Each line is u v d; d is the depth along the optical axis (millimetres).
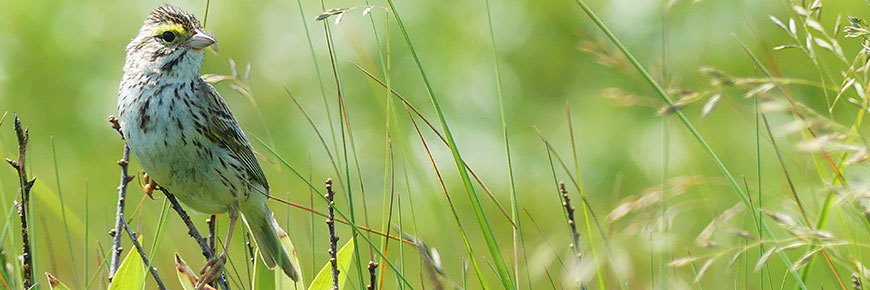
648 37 10586
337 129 10484
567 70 10781
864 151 4023
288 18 11000
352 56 10688
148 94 6223
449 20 10914
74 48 11094
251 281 5949
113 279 5094
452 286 5586
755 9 10500
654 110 10164
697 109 10078
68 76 11008
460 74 10805
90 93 10992
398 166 9438
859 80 4758
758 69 10234
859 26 4621
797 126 4238
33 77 10977
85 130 10875
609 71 10500
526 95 10812
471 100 10680
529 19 10930
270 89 10750
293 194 10008
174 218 9391
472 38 10898
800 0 4773
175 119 6230
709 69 4578
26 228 4953
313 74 10820
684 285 5160
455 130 10453
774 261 8602
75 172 10570
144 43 6328
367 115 10531
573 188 10148
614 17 10719
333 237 4930
